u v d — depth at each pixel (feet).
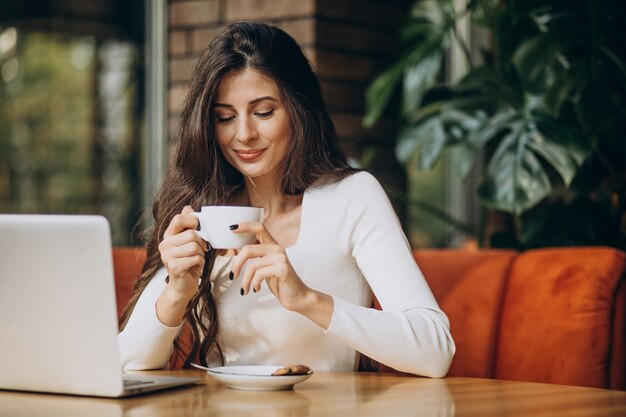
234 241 5.75
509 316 7.89
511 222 12.10
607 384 7.38
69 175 14.28
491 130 11.42
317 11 13.01
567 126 10.96
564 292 7.58
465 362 8.00
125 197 14.29
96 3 14.26
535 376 7.60
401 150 12.16
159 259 7.16
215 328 7.04
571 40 10.73
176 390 5.53
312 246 7.15
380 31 14.23
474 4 12.49
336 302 6.07
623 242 11.39
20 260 5.12
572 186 11.75
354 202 7.16
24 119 14.07
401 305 6.56
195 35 13.85
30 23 13.98
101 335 5.08
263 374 5.61
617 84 10.70
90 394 5.22
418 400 5.18
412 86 13.09
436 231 14.85
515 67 11.24
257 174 7.00
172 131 14.02
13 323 5.24
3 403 5.08
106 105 14.33
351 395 5.36
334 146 7.43
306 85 7.11
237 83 6.87
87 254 4.99
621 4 11.05
